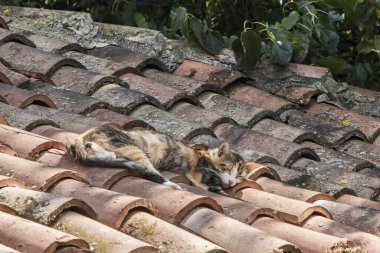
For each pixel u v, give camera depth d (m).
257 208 9.47
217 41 16.17
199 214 8.93
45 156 10.25
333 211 10.39
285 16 17.47
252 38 15.40
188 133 12.48
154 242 8.17
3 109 11.49
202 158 12.04
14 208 8.26
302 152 12.55
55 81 13.67
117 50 15.53
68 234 7.57
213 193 10.23
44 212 8.12
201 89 14.55
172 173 11.40
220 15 18.83
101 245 7.72
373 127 14.53
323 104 15.35
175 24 16.03
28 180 9.18
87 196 8.87
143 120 12.64
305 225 9.78
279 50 15.66
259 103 14.82
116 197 8.72
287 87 15.49
